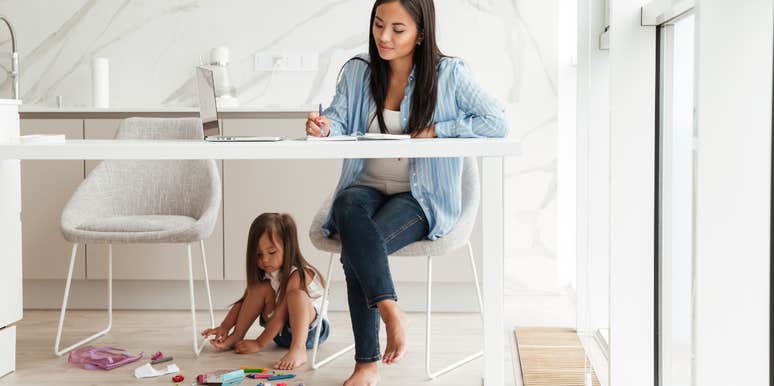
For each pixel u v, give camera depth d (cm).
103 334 313
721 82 137
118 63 417
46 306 366
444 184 234
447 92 236
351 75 244
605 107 285
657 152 216
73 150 189
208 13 414
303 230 356
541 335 311
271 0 412
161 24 414
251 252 282
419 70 231
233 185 357
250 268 284
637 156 211
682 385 214
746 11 136
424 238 236
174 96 416
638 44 210
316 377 251
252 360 272
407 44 226
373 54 237
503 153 184
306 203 355
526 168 404
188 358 276
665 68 213
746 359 138
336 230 239
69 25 417
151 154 187
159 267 358
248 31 414
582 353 281
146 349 290
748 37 136
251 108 358
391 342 204
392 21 224
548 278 405
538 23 401
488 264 188
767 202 137
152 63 416
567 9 403
